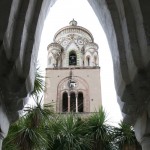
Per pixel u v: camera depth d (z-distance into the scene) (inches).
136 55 208.4
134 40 211.0
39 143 380.5
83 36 2511.1
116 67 237.3
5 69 204.2
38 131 397.4
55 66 2258.9
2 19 192.9
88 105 1972.2
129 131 558.9
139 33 205.0
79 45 2432.3
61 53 2384.4
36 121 389.1
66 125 538.9
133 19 215.3
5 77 205.9
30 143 371.9
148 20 197.3
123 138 559.8
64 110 1957.4
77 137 533.0
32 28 228.7
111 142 562.6
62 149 505.7
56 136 509.0
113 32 234.8
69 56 2386.8
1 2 195.8
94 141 557.6
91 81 2090.3
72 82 2073.1
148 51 195.9
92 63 2266.2
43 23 261.4
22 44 213.2
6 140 379.9
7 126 231.1
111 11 233.0
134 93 219.6
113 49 245.3
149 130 213.6
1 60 199.9
